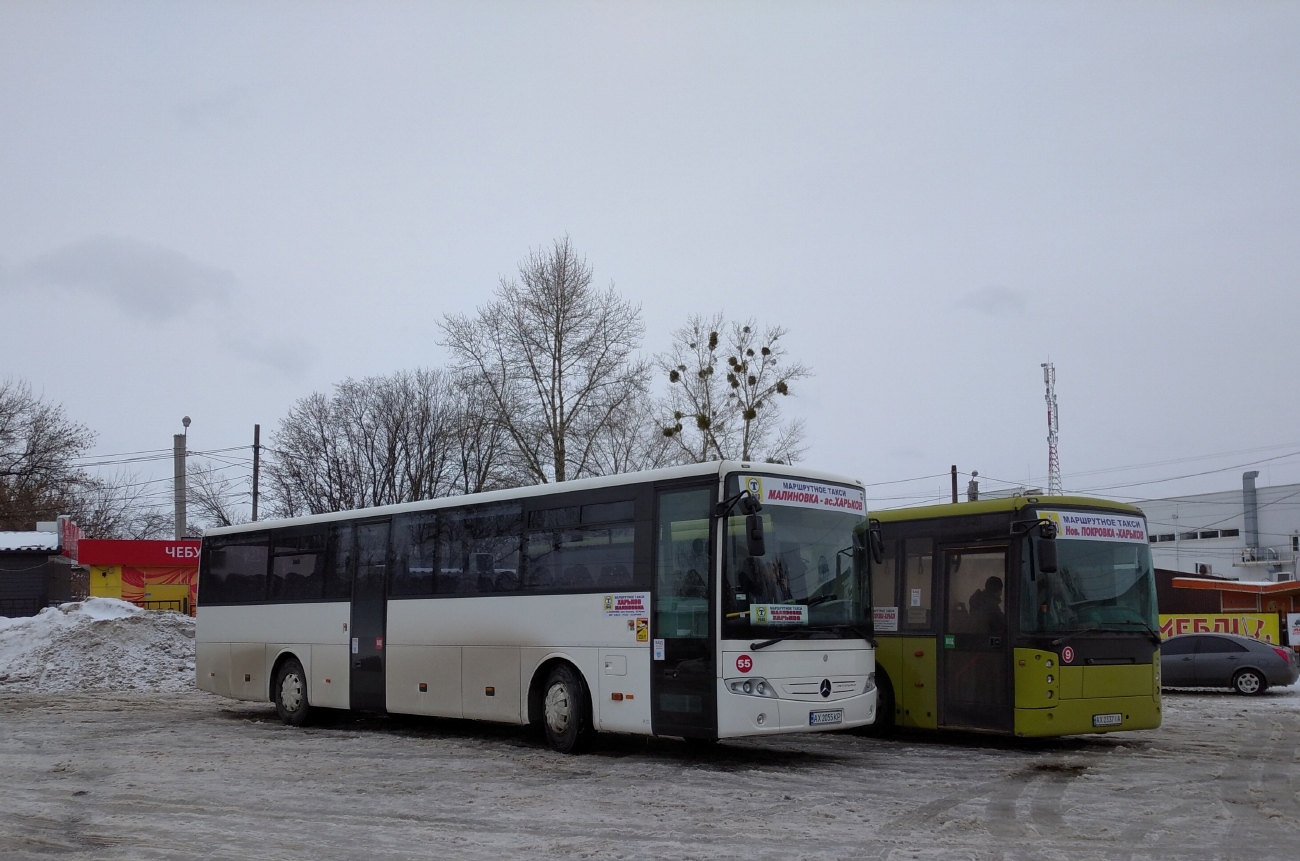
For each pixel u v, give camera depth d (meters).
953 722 15.42
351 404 59.94
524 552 15.48
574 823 10.02
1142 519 16.05
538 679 15.17
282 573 19.86
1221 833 9.45
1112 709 14.92
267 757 14.81
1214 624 33.03
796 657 13.11
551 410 45.41
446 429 54.59
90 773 13.41
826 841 9.16
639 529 13.95
